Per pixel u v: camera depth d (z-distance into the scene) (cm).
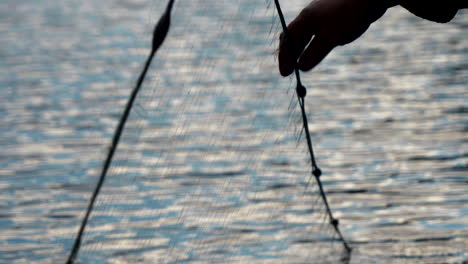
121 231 419
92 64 1045
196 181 530
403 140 643
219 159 588
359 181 538
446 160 580
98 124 736
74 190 539
